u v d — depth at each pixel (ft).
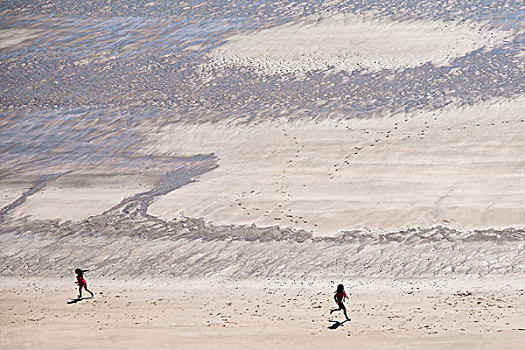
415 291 282.15
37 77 609.83
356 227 357.61
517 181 385.70
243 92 549.54
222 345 187.93
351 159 429.79
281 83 561.02
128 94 563.07
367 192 389.60
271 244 348.79
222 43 648.38
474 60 564.71
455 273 308.19
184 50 640.58
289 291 290.56
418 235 345.31
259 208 383.45
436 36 618.85
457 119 469.57
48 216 395.55
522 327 209.46
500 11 654.94
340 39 633.61
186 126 500.33
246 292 290.97
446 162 414.21
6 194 426.10
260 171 427.33
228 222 372.99
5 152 486.38
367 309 249.96
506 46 583.58
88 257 349.61
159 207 395.55
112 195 415.44
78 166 458.91
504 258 317.63
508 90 504.02
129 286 309.63
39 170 456.86
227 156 453.17
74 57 645.10
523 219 349.41
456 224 351.05
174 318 236.63
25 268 341.21
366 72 567.18
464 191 380.58
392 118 482.28
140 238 365.81
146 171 444.14
